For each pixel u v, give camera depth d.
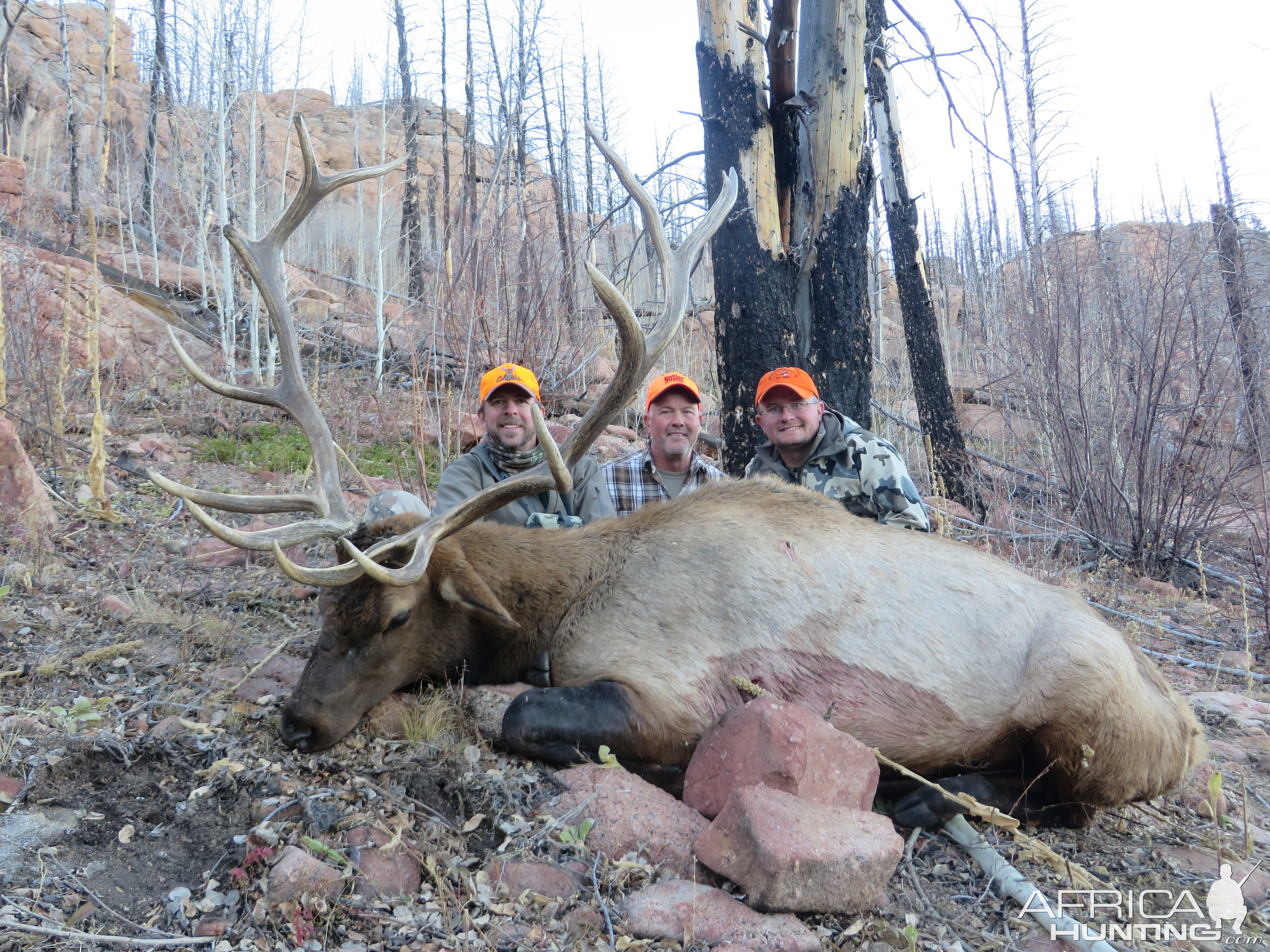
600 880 2.65
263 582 4.86
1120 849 3.37
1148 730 3.38
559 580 3.72
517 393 5.20
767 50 6.43
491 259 8.66
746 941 2.42
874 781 3.01
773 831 2.56
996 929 2.74
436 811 2.94
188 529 5.55
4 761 2.85
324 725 3.23
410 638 3.56
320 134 23.58
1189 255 9.45
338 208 19.62
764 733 2.90
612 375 10.62
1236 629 6.80
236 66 13.20
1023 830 3.43
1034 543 8.75
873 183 6.81
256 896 2.42
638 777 3.14
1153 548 8.74
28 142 17.02
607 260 15.26
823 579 3.59
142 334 10.12
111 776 2.93
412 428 8.02
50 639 3.79
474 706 3.54
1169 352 8.70
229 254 10.73
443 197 11.83
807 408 5.23
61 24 15.46
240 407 8.51
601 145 3.67
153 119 14.34
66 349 6.31
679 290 3.63
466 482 5.14
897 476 5.12
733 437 6.71
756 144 6.53
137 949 2.23
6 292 7.44
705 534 3.72
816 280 6.66
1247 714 5.00
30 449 6.15
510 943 2.38
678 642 3.48
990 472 10.95
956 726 3.52
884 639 3.52
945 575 3.68
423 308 11.91
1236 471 8.45
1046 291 10.33
